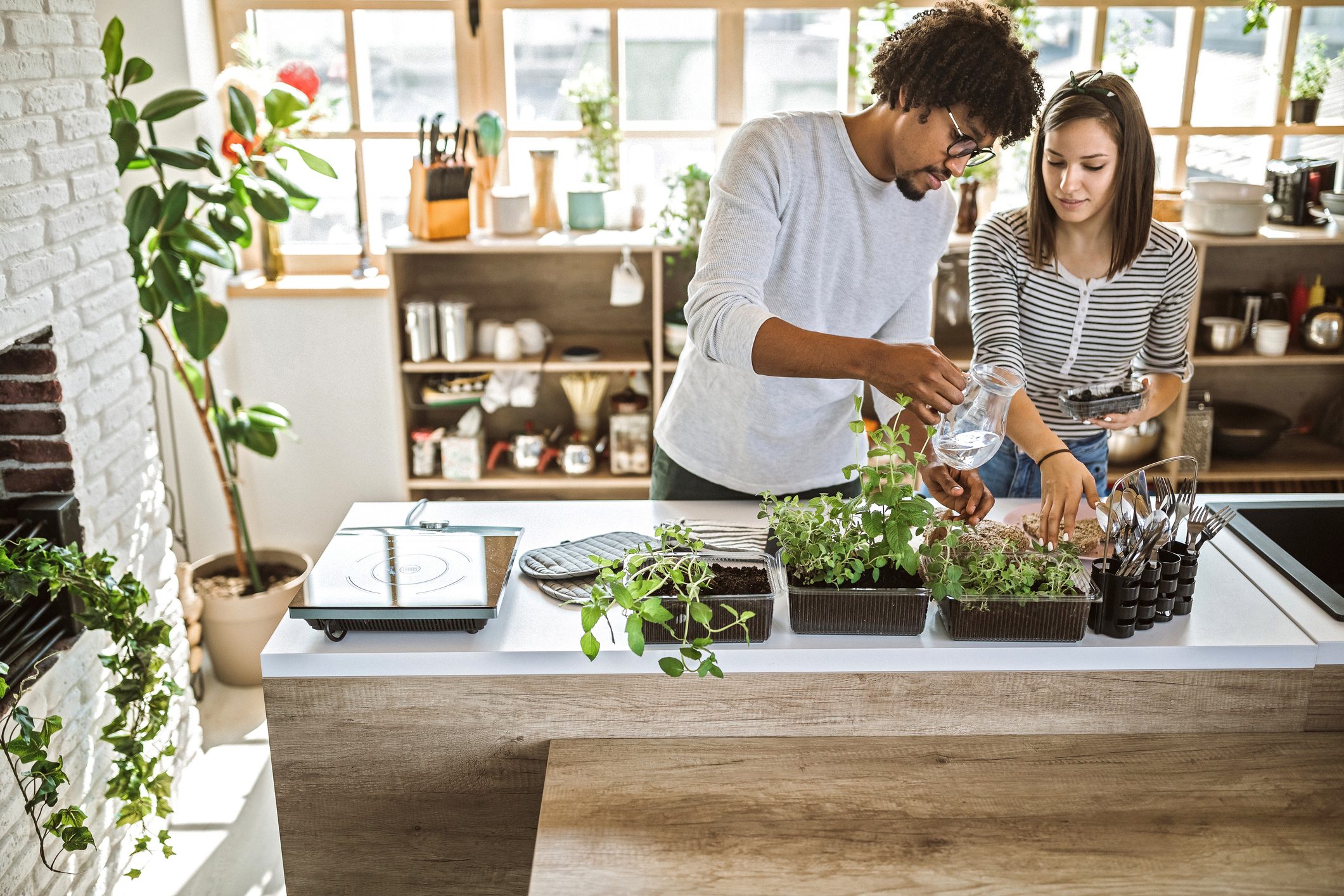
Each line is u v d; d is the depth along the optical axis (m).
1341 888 1.33
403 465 3.54
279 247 3.58
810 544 1.57
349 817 1.66
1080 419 2.14
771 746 1.59
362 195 3.60
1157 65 3.54
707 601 1.53
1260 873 1.35
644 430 3.55
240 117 2.86
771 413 1.97
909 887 1.33
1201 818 1.45
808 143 1.77
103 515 2.31
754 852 1.38
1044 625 1.55
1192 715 1.61
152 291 2.76
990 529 1.64
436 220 3.32
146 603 2.16
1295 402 3.80
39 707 2.05
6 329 1.95
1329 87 3.56
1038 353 2.32
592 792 1.49
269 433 3.15
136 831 2.47
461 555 1.72
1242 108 3.59
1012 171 3.60
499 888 1.70
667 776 1.52
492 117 3.44
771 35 3.50
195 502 3.58
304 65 3.36
